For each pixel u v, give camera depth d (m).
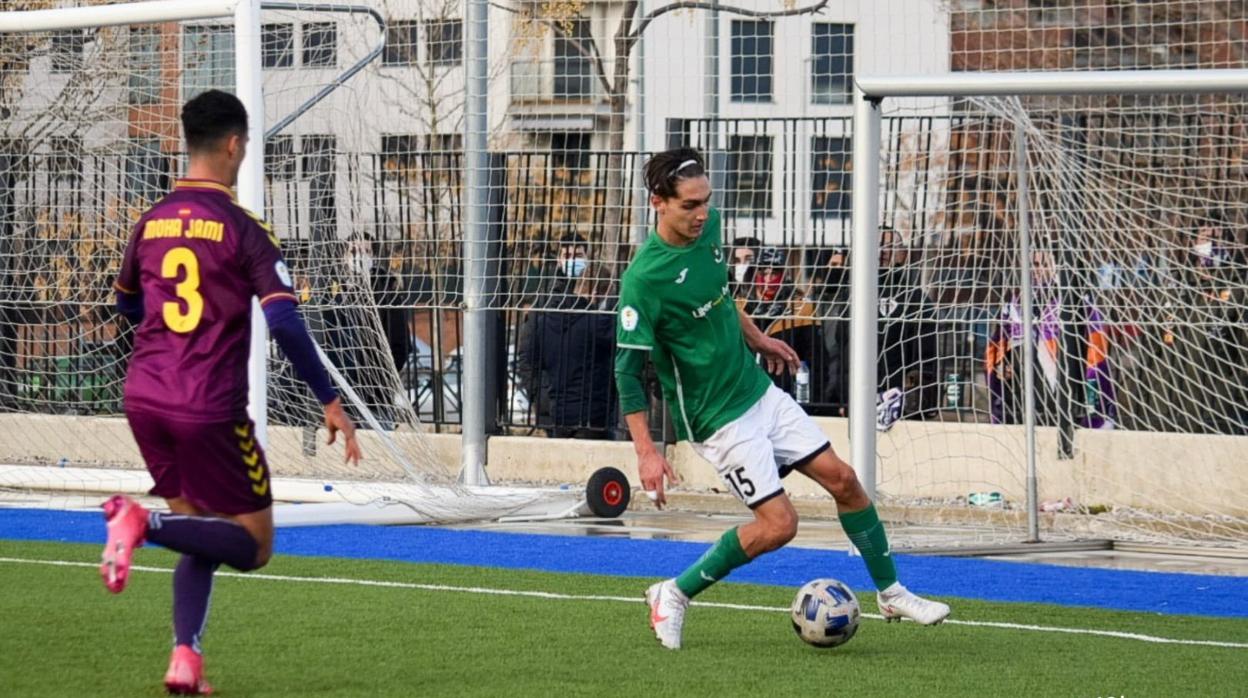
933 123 51.44
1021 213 41.22
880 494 49.44
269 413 49.84
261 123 42.12
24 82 52.28
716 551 25.28
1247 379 45.97
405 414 49.47
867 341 37.25
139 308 21.62
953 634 27.45
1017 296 47.22
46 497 50.19
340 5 49.06
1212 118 47.72
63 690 21.22
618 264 52.53
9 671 22.55
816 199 51.56
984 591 32.88
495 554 38.00
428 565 35.81
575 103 68.00
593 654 24.94
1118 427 47.25
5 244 53.19
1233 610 30.67
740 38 58.88
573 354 53.34
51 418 55.38
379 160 52.59
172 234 20.45
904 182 48.53
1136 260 46.75
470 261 49.47
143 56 51.69
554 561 36.84
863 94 37.25
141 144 51.91
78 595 29.94
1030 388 41.44
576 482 53.03
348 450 20.67
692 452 52.38
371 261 52.28
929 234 48.31
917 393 49.38
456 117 70.62
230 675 22.66
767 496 25.09
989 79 36.59
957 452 48.78
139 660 23.50
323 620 27.89
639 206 52.28
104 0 61.00
